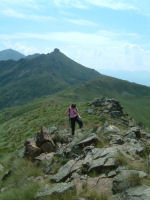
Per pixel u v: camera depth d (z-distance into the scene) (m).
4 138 64.56
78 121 20.17
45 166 14.32
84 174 11.09
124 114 48.53
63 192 9.02
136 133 18.00
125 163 10.54
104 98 59.66
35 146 17.33
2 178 15.29
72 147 15.23
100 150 12.77
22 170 14.20
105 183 9.41
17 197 10.15
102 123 38.50
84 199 8.39
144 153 12.72
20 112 191.38
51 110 88.38
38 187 10.84
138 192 7.59
